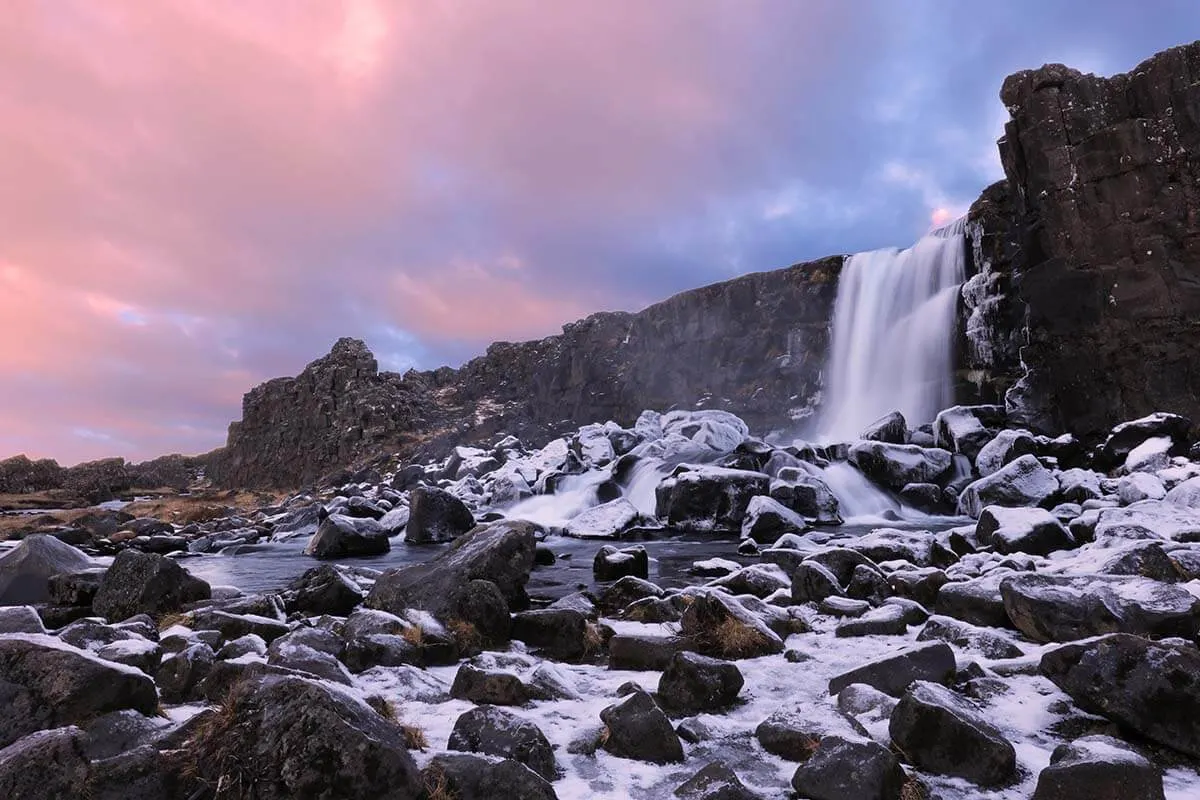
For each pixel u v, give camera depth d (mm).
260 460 78125
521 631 8344
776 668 6938
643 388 53438
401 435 66688
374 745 3758
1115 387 25125
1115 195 25328
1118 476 21172
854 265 40781
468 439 64312
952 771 4348
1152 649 4887
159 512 57938
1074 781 3779
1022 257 28234
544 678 6266
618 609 10195
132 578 10297
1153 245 24547
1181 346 23969
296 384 78125
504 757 4539
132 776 3766
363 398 69938
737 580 10867
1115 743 4445
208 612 8828
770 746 4930
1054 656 5367
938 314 34219
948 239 35000
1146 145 24812
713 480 23609
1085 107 26234
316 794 3641
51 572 12742
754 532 20250
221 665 5824
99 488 72062
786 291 44469
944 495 24094
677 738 4887
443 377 85000
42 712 4539
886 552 12789
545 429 58281
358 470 60969
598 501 29234
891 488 24828
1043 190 26812
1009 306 30016
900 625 8070
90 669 4715
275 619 9344
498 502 32531
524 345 75812
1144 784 3711
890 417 28297
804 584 9773
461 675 6184
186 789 3812
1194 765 4477
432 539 24594
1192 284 23953
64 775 3643
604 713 5148
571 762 4785
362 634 7750
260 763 3748
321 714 3822
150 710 5035
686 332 50844
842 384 39938
